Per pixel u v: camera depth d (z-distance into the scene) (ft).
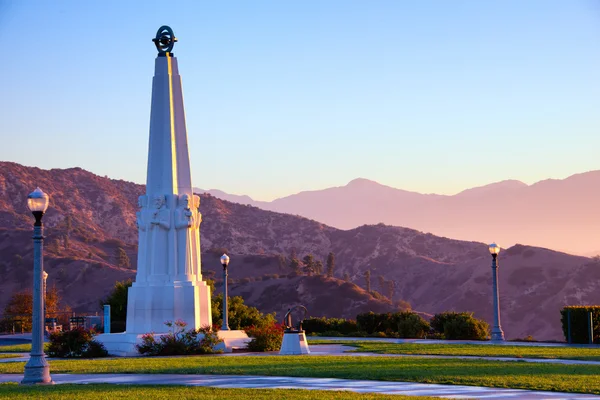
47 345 149.79
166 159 141.08
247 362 103.04
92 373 90.53
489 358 108.68
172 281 138.31
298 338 121.70
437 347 134.62
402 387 72.59
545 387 71.10
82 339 127.24
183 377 84.38
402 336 179.32
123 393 68.28
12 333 237.86
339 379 79.71
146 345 126.62
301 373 84.89
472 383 74.64
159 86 142.00
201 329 131.64
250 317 189.88
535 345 141.90
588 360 105.29
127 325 139.64
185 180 143.74
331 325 198.29
